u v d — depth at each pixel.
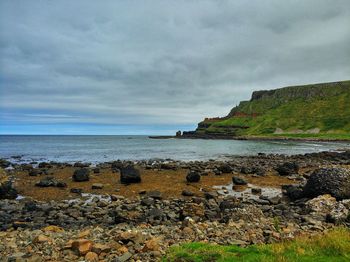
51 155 72.56
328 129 191.00
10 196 26.22
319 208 19.86
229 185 31.42
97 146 117.12
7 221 18.95
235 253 10.39
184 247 11.23
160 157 66.44
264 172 38.66
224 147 106.31
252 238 13.02
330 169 23.95
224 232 14.11
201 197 26.00
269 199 24.22
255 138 186.25
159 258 10.57
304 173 38.06
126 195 27.08
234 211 17.94
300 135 182.75
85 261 10.73
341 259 9.45
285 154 73.19
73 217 20.03
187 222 16.14
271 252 10.32
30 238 13.92
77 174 33.81
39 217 19.86
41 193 27.94
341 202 20.50
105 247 11.45
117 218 18.45
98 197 26.41
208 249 10.84
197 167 43.69
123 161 54.44
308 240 11.44
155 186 30.78
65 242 12.83
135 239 12.32
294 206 22.34
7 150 91.19
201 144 131.12
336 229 13.54
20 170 42.53
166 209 21.59
